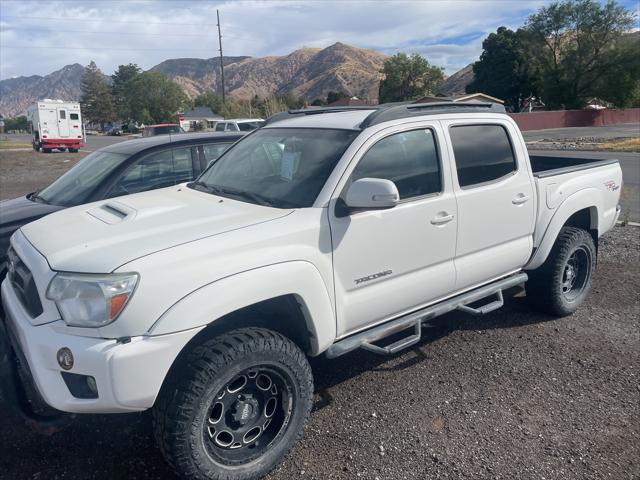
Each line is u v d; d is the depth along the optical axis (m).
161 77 118.06
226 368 2.82
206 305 2.77
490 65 76.81
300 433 3.21
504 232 4.38
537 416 3.67
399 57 86.44
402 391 3.98
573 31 61.50
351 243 3.38
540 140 34.16
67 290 2.70
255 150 4.15
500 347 4.64
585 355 4.51
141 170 6.00
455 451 3.31
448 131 4.02
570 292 5.32
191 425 2.75
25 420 3.11
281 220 3.17
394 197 3.15
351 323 3.50
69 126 34.47
